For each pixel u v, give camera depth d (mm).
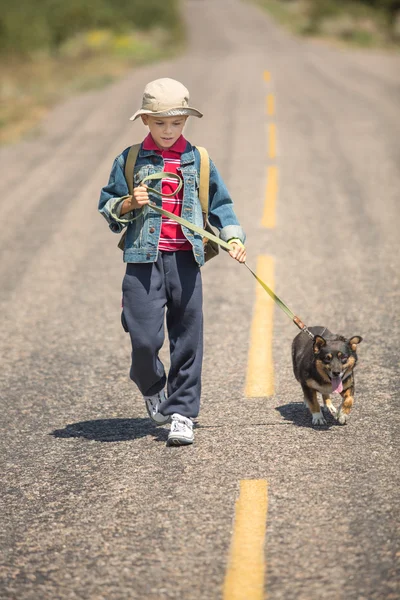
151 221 8211
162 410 8594
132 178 8281
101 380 10891
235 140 29359
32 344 12523
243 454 8195
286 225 18781
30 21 68688
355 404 9422
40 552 6582
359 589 5766
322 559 6180
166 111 7938
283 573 6027
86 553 6516
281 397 9844
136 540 6660
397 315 12727
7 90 45438
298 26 104625
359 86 43812
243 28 105125
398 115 33875
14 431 9336
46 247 18141
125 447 8625
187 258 8375
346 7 102312
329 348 8422
